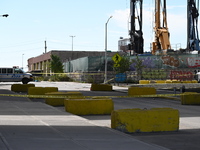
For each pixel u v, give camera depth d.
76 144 9.08
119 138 10.13
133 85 48.66
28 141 9.23
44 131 10.92
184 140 10.76
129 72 65.88
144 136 11.47
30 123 12.64
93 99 17.52
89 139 9.84
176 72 67.69
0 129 11.10
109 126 13.37
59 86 48.44
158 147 9.05
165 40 77.38
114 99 27.22
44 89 26.72
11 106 18.89
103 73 67.69
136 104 23.23
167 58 70.75
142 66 65.94
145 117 12.11
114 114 12.09
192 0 75.12
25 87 34.41
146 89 29.30
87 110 17.16
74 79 79.56
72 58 105.38
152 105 22.72
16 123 12.55
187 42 75.81
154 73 67.06
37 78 87.12
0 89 36.56
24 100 23.91
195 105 23.20
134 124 12.00
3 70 51.69
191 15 75.31
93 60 69.75
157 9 79.38
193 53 72.25
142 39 78.44
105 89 37.81
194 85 44.06
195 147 9.67
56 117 14.61
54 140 9.51
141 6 77.94
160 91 35.59
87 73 69.50
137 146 9.06
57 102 21.25
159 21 79.56
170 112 12.41
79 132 10.96
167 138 11.11
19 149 8.25
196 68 69.88
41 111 16.78
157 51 76.50
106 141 9.64
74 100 17.05
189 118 16.44
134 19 78.00
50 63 97.06
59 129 11.42
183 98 23.45
